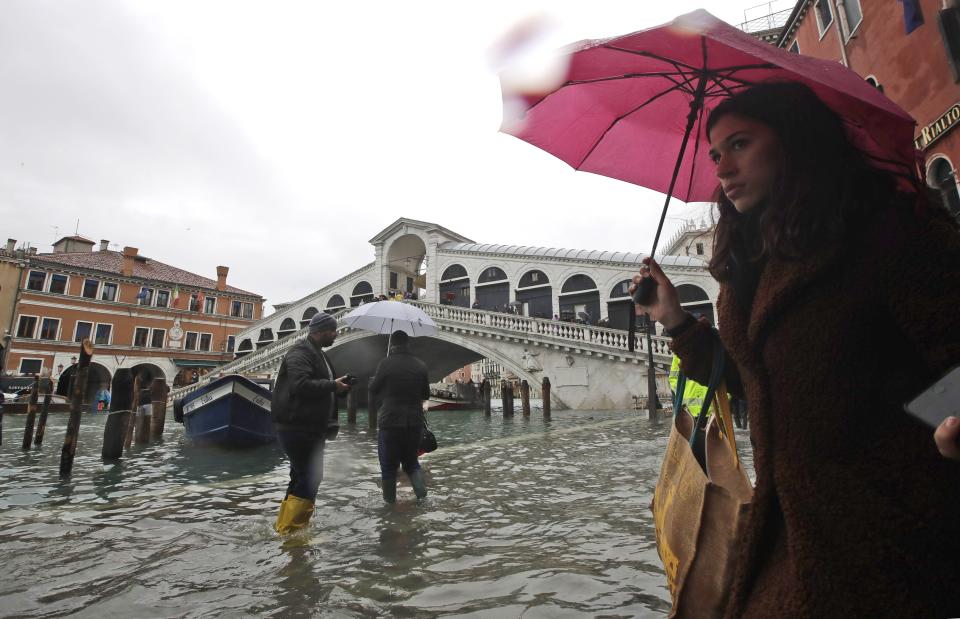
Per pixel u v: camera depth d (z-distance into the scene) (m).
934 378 0.81
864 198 0.94
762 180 1.10
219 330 45.72
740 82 1.30
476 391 32.03
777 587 0.94
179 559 3.27
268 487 5.88
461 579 2.86
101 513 4.57
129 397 9.26
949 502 0.79
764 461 1.00
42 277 37.25
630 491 4.98
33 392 10.68
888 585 0.80
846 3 12.62
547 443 9.05
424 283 39.41
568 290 30.06
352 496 5.17
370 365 32.59
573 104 1.62
